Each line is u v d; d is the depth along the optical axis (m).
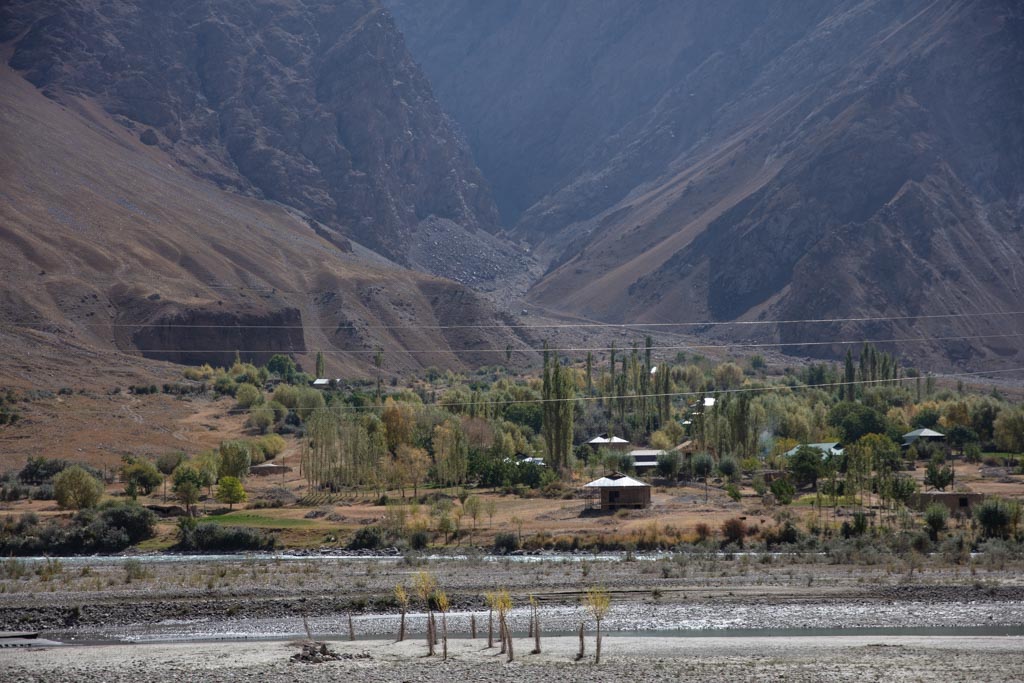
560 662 114.69
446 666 113.06
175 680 108.19
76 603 161.12
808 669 109.94
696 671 109.19
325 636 140.12
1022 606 155.50
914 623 145.12
